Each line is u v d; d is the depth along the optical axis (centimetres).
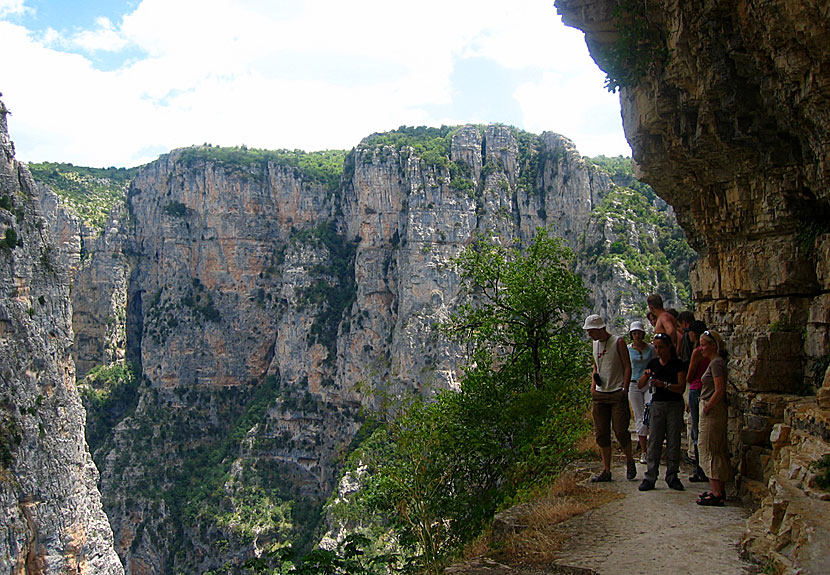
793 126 1207
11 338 6291
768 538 861
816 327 1249
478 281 2555
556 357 2347
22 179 6838
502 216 12781
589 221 11081
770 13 1051
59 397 6806
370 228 13138
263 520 10969
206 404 14200
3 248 6312
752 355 1338
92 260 14725
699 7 1274
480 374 2192
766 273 1402
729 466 1178
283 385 13325
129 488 12100
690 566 891
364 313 12794
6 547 5856
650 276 9719
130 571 11319
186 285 15125
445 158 12912
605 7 1638
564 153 12912
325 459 12288
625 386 1404
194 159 15350
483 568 989
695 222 1714
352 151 14900
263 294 15112
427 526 1736
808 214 1322
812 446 950
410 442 1895
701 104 1393
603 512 1182
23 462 6169
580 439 1756
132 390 14450
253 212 15125
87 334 14488
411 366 11562
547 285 2355
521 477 1680
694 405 1326
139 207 15688
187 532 11194
